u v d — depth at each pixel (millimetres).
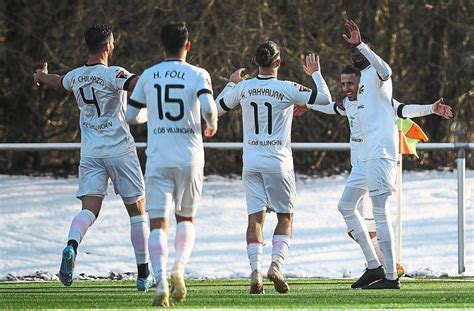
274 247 28094
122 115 28516
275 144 27891
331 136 66688
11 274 39031
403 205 55781
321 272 39625
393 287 30266
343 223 51438
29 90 65312
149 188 23719
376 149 29281
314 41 65562
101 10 63781
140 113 24359
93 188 28453
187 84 23609
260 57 27859
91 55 28531
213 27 63906
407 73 67812
